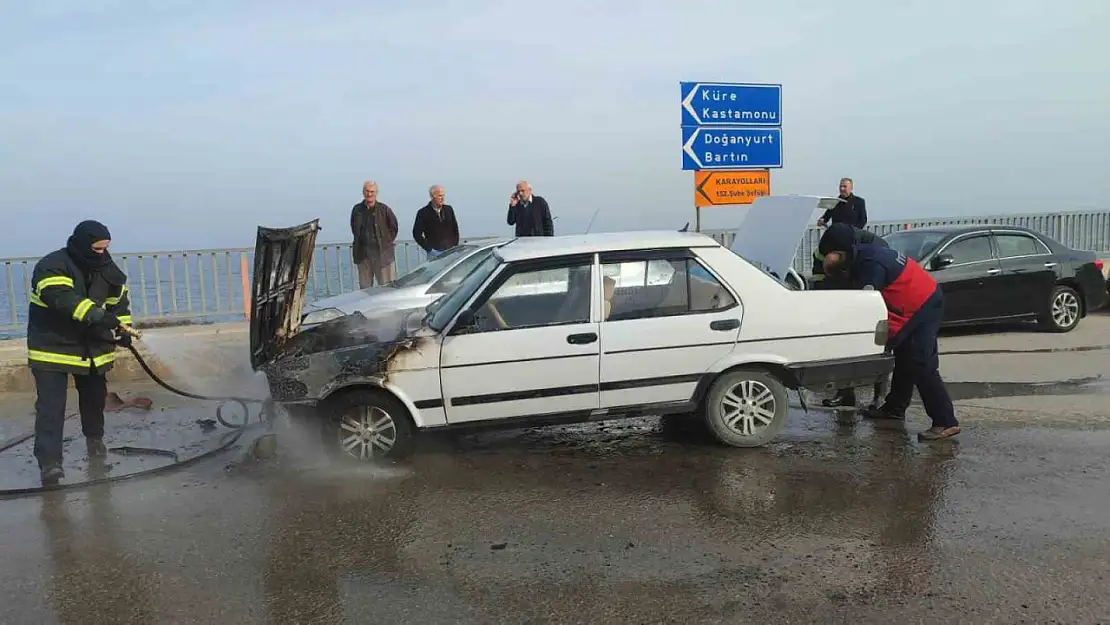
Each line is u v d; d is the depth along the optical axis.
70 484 5.44
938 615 3.43
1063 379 7.97
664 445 6.03
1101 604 3.48
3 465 6.05
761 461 5.58
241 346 9.48
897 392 6.57
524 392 5.51
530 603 3.64
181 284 11.11
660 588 3.75
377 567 4.06
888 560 3.97
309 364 5.48
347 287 12.28
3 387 8.67
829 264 6.19
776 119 12.99
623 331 5.56
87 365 5.72
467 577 3.92
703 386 5.73
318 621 3.53
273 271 6.14
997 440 5.92
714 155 12.70
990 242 10.68
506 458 5.80
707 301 5.68
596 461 5.70
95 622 3.58
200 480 5.53
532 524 4.56
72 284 5.51
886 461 5.51
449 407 5.50
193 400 8.04
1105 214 16.45
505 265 5.56
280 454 6.02
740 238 7.79
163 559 4.23
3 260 10.23
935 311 5.91
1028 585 3.67
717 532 4.37
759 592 3.68
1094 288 11.05
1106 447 5.69
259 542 4.42
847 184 12.32
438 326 5.61
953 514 4.53
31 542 4.51
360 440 5.61
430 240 12.36
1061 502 4.67
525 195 12.50
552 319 5.55
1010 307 10.61
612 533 4.40
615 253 5.62
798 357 5.75
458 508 4.84
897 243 11.15
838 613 3.47
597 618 3.49
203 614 3.63
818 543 4.19
